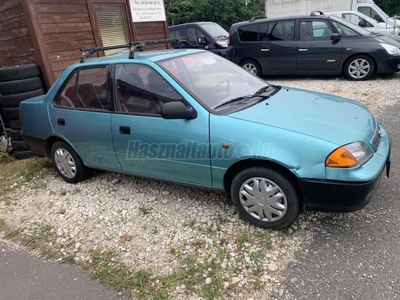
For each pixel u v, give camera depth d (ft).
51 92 13.20
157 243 9.69
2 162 18.81
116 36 24.12
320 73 28.19
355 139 8.57
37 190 13.89
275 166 8.95
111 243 9.94
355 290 7.40
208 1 95.71
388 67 25.48
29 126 14.24
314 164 8.37
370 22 36.19
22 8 17.97
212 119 9.45
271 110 9.70
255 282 7.91
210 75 11.48
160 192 12.42
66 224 11.19
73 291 8.32
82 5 20.85
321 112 9.72
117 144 11.44
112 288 8.27
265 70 30.37
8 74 16.93
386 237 8.85
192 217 10.68
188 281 8.17
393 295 7.17
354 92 23.04
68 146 13.32
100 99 11.71
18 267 9.43
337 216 9.90
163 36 28.17
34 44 18.39
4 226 11.48
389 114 18.01
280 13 50.67
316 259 8.39
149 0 26.25
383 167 8.80
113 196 12.58
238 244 9.20
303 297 7.39
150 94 10.56
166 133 10.15
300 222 9.82
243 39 30.63
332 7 45.83
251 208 9.64
